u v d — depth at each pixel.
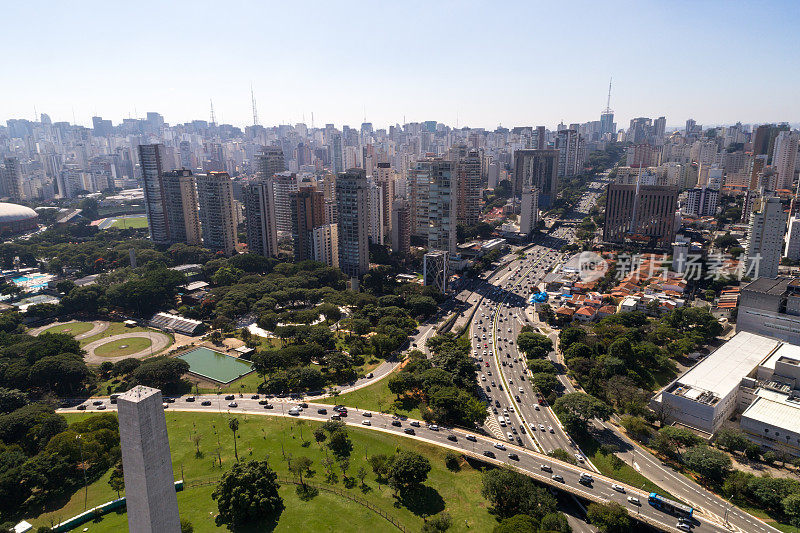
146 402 117.75
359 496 193.62
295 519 181.00
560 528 168.25
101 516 186.50
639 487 197.25
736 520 181.12
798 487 185.38
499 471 193.38
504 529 162.12
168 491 125.38
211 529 176.88
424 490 197.12
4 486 189.88
